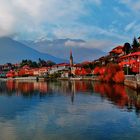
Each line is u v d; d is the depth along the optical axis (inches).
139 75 3791.8
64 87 5674.2
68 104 2706.7
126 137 1406.3
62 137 1438.2
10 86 6663.4
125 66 6299.2
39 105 2669.8
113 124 1691.7
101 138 1400.1
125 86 4950.8
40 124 1738.4
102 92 3973.9
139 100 2849.4
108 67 6565.0
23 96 3752.5
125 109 2252.7
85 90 4564.5
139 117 1893.5
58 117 1969.7
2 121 1841.8
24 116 2025.1
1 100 3213.6
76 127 1635.1
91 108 2381.9
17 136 1467.8
